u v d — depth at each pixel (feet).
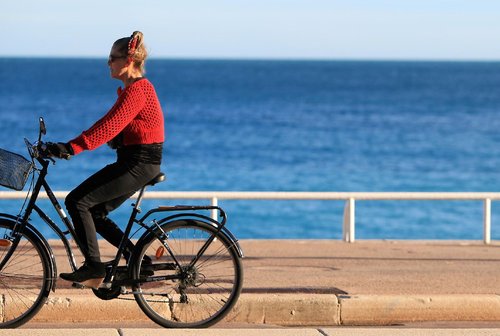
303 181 269.23
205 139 411.13
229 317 66.74
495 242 108.99
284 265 88.84
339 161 327.26
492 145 392.47
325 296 67.87
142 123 56.65
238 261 59.62
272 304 67.00
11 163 55.47
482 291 75.72
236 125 501.56
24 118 527.81
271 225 197.77
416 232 192.34
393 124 520.01
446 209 223.30
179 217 59.41
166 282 64.59
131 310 66.23
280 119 553.23
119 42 57.26
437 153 357.82
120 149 57.41
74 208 56.85
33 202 58.13
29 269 62.44
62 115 556.92
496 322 68.69
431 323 68.08
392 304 68.23
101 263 57.47
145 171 56.95
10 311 62.49
